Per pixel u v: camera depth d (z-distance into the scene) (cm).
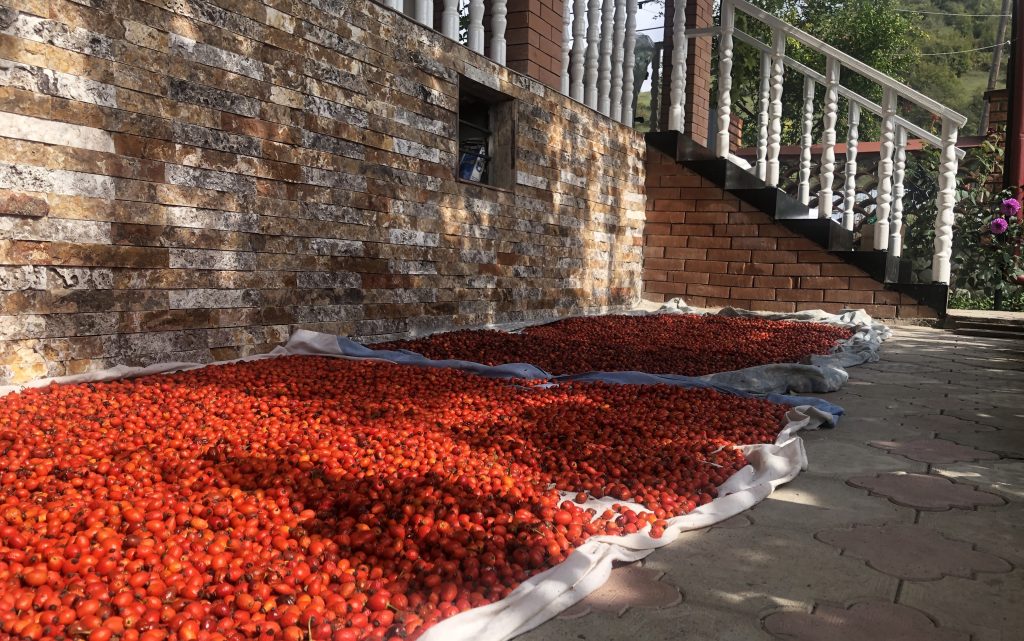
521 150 662
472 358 473
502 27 635
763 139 911
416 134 538
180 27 378
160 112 371
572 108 737
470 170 647
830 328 694
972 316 802
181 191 383
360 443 271
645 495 225
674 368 475
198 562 168
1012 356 590
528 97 667
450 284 582
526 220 674
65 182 333
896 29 1786
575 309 765
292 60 440
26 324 322
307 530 191
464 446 269
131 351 365
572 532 194
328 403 325
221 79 400
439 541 184
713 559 189
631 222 871
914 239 1054
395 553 177
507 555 180
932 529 209
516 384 402
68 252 336
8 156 312
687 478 242
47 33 323
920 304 814
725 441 293
